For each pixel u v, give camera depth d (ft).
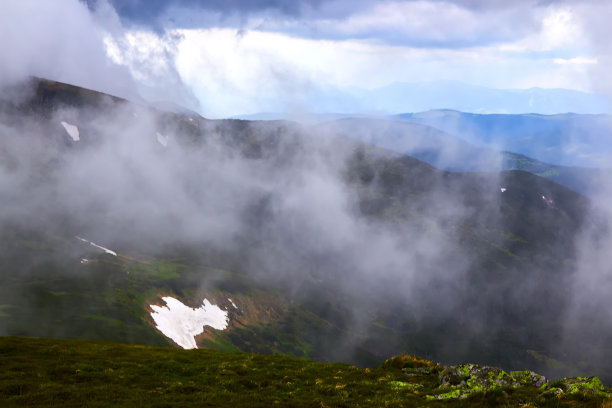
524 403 86.43
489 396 90.99
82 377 114.62
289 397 105.91
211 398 101.09
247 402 98.58
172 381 117.29
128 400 96.17
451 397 99.09
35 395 96.32
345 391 111.14
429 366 142.31
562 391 90.38
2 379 108.37
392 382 122.21
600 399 80.79
